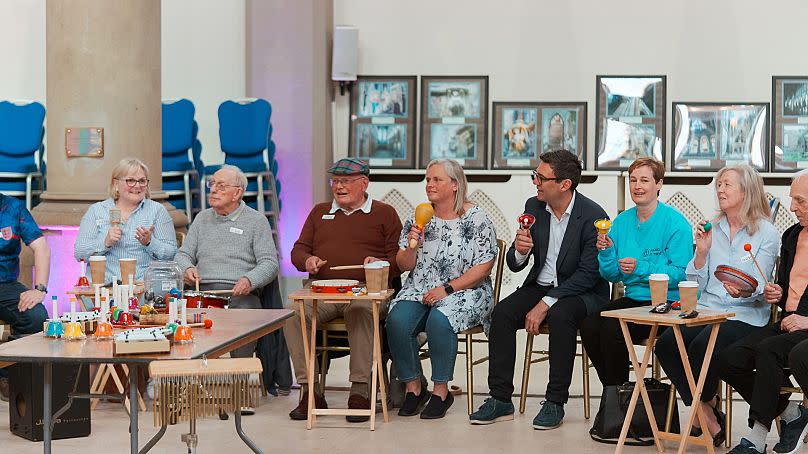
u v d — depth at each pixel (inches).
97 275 200.5
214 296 228.1
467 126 386.3
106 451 196.2
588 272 225.1
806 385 180.1
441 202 237.1
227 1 401.7
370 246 242.7
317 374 232.1
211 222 254.2
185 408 139.2
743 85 387.2
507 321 226.2
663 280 189.2
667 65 389.7
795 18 385.1
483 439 207.3
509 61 394.6
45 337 161.8
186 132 362.9
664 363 203.2
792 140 377.1
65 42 278.7
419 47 397.7
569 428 218.5
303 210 385.4
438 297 229.5
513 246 235.3
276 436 209.2
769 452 196.5
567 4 392.8
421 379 235.6
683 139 380.8
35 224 247.6
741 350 191.0
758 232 204.2
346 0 399.9
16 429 209.3
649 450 199.5
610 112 383.9
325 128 388.5
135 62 281.3
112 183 248.8
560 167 227.5
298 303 227.6
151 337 145.9
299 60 385.4
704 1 388.5
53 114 282.5
